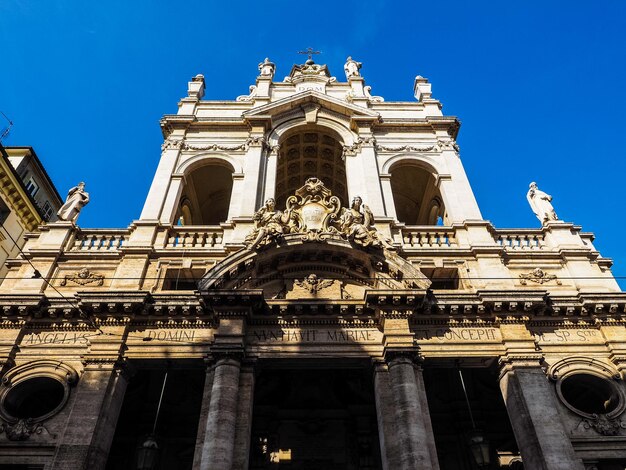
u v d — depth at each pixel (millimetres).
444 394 18703
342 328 15289
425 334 15273
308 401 18281
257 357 14539
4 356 14555
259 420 17562
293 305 15211
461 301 15508
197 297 15195
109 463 17219
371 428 17609
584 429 13844
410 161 22031
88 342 14867
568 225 18750
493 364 15250
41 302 15367
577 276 17281
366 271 16438
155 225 18375
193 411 18109
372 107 24812
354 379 18625
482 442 13719
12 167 24656
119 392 14258
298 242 16203
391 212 19578
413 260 17516
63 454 12664
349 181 20719
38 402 16172
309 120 23266
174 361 14875
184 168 21188
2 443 13234
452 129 23516
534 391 14055
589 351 15219
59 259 17484
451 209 19891
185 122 22922
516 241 18672
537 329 15633
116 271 16938
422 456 12375
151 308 15273
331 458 17156
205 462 12164
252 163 21016
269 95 25281
